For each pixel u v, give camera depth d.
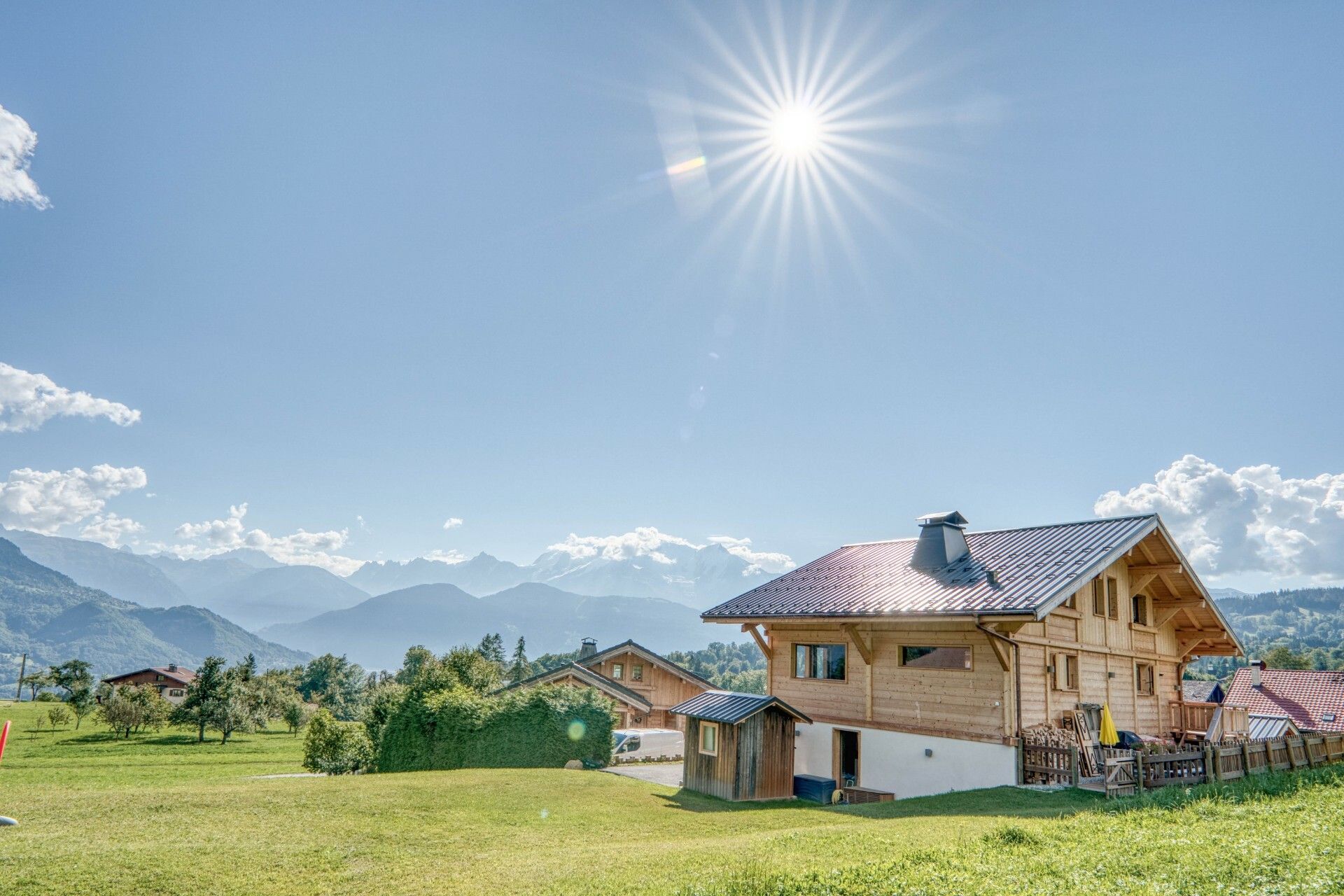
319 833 12.66
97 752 45.81
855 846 10.73
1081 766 19.03
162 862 10.52
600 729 25.75
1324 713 43.84
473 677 38.50
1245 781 15.38
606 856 11.20
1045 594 18.80
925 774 21.05
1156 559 24.97
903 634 22.50
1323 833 10.05
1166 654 27.70
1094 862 9.07
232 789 16.28
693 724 20.86
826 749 23.91
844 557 28.75
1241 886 8.02
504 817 14.88
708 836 13.94
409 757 24.28
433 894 9.44
